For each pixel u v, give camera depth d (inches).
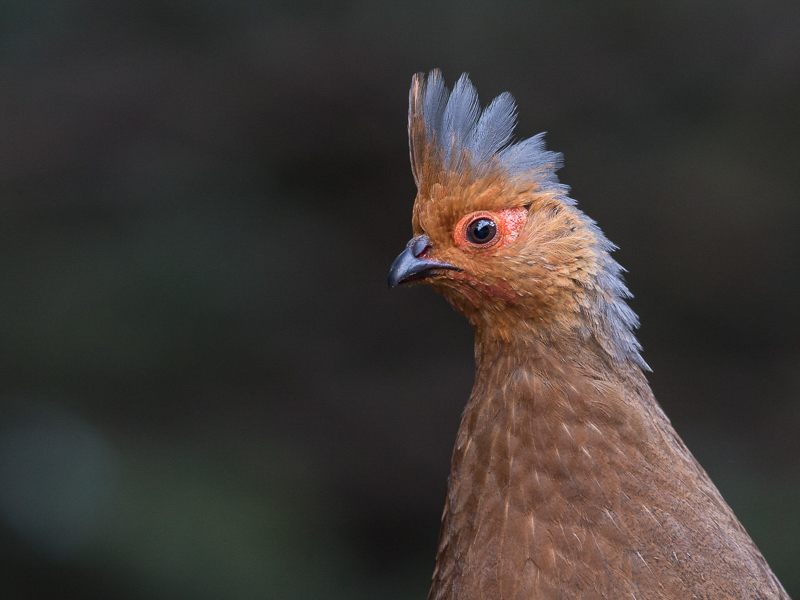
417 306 574.2
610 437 193.2
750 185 536.1
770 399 539.2
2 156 545.0
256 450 509.7
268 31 563.2
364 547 530.9
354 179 565.6
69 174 547.8
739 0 549.0
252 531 465.7
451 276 212.5
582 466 191.2
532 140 216.8
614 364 202.4
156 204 546.3
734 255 538.6
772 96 542.9
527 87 541.0
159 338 512.1
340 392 549.6
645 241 542.3
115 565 440.8
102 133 556.7
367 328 566.3
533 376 200.8
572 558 185.5
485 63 544.1
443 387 564.7
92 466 471.8
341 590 483.2
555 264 202.8
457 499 205.5
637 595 180.9
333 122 560.4
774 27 546.0
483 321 212.2
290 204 565.3
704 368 546.9
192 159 557.0
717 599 181.2
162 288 520.1
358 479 538.3
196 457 493.0
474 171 212.2
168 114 561.3
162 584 437.1
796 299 543.2
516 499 193.9
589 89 543.2
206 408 513.3
